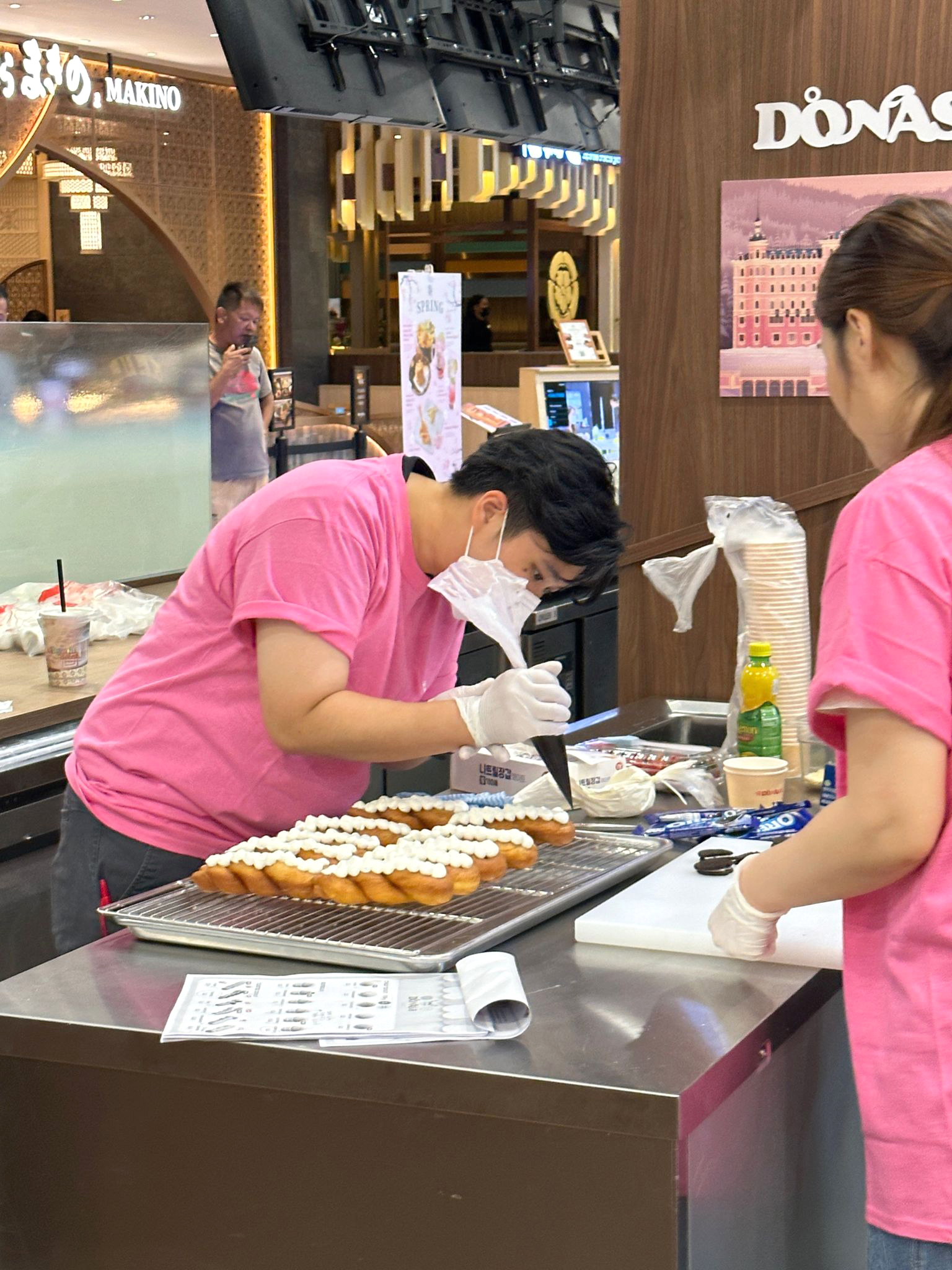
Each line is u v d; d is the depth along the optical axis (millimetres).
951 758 1208
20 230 13156
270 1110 1391
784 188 2834
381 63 4461
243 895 1736
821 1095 1681
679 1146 1239
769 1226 1516
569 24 5488
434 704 1739
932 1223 1202
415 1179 1341
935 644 1188
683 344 2971
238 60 4059
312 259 11375
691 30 2857
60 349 3627
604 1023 1401
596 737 2689
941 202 1299
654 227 2951
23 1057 1474
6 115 9219
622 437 3043
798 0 2768
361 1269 1376
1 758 2742
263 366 6344
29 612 3488
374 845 1785
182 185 10508
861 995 1276
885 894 1265
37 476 3627
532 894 1729
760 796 2195
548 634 5129
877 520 1227
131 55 9945
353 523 1806
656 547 3045
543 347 12164
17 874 2775
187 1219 1441
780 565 2461
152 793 1964
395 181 9531
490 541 1851
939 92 2695
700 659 3059
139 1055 1411
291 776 1931
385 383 11422
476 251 12094
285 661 1759
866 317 1278
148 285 13055
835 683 1202
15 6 8336
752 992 1479
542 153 6348
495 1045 1352
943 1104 1201
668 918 1631
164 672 1964
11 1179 1510
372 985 1491
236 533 1876
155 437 3932
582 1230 1282
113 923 1986
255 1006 1444
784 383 2898
